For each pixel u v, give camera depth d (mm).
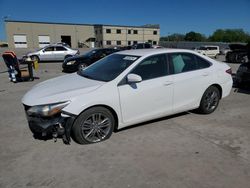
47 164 3506
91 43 66312
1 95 7645
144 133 4496
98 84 4109
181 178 3160
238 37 104938
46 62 21156
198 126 4836
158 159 3611
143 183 3072
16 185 3053
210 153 3771
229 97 7211
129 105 4266
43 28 59188
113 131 4523
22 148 3979
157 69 4605
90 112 3949
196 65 5180
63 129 3789
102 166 3447
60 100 3756
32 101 3854
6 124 5051
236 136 4379
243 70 8055
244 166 3414
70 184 3068
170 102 4762
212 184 3039
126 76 4250
